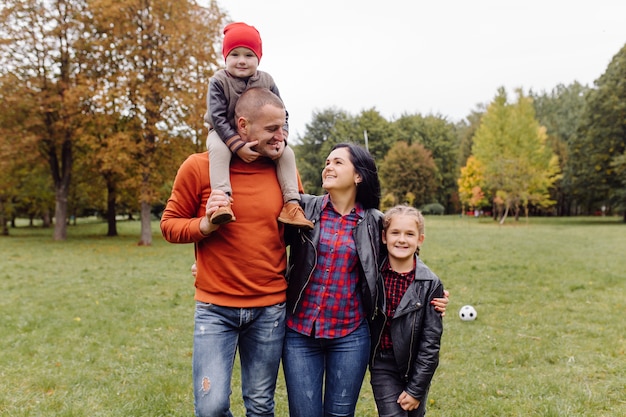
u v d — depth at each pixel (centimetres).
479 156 4044
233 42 251
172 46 1783
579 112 5222
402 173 5200
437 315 255
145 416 387
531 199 3781
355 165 255
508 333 613
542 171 3697
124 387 448
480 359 517
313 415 251
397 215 260
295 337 251
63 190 2258
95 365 509
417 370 253
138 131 1866
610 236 2166
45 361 520
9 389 441
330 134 5622
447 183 5834
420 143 5669
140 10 1855
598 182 3434
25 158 2056
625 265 1188
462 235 2308
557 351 536
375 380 263
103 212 3906
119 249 1803
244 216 235
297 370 249
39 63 2002
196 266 250
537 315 705
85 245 1978
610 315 698
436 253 1491
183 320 704
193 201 243
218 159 233
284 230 256
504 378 460
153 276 1127
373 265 251
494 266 1184
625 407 394
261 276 236
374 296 250
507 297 835
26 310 760
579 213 5381
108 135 1917
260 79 262
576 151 3603
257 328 242
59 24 1981
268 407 251
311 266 247
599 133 3356
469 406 402
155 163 1888
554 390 429
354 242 252
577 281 976
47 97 1984
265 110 229
